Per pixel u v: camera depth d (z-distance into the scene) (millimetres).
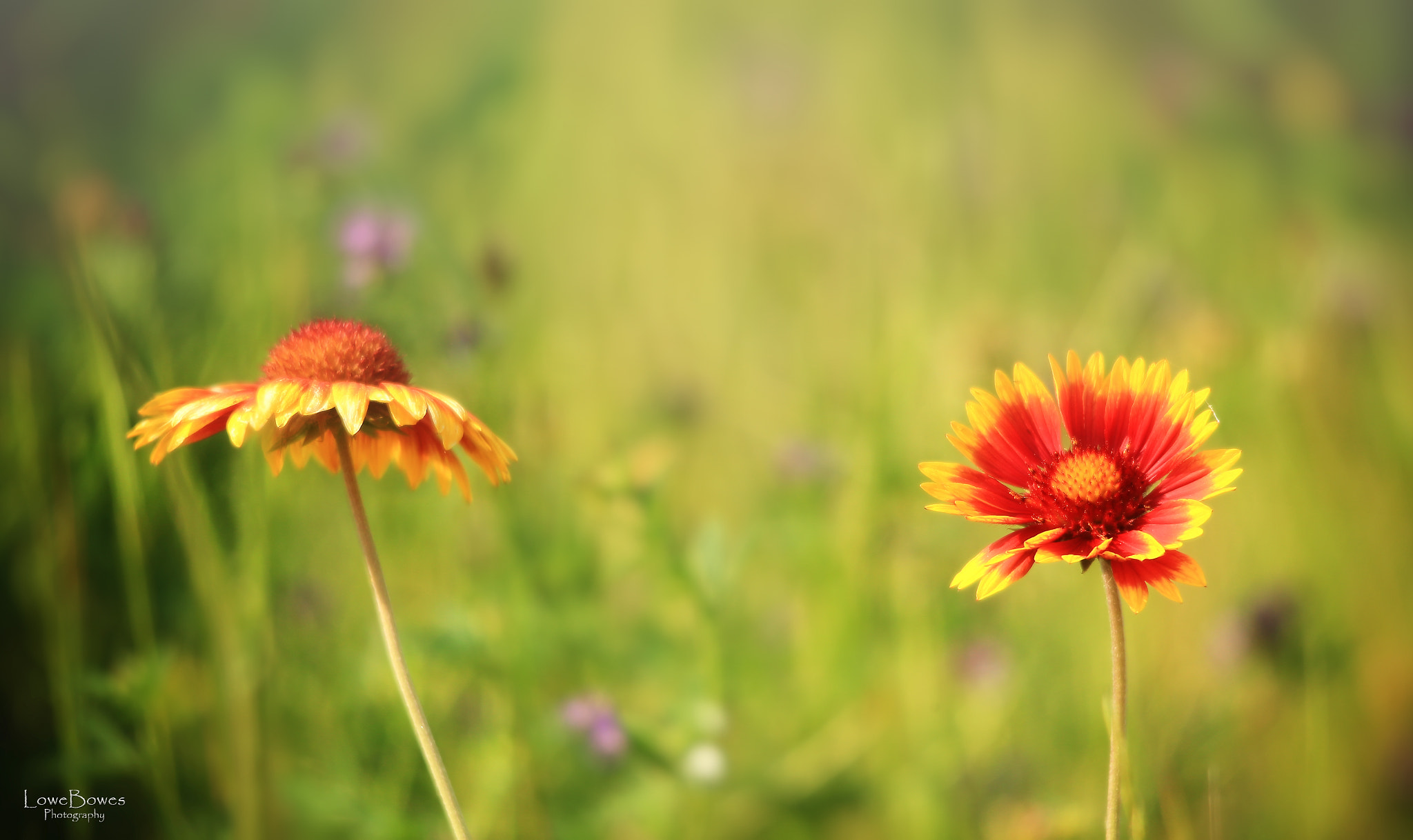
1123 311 1832
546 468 1392
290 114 2199
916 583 1311
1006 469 968
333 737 1150
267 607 1136
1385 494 1515
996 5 2680
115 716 1120
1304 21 2867
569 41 2518
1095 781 1155
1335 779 1258
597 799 1182
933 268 1808
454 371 1268
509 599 1165
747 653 1380
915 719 1271
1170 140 2553
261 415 952
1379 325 1826
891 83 2479
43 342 1436
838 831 1267
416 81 2432
